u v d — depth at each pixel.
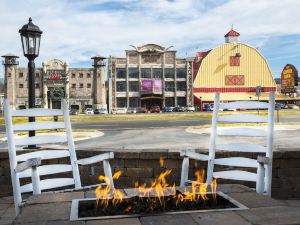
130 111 86.06
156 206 3.28
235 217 2.94
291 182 6.02
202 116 54.91
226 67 96.62
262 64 98.19
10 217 5.13
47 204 3.40
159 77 93.94
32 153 4.59
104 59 92.19
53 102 91.44
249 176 4.58
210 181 4.80
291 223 2.78
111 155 4.77
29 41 10.09
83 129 32.97
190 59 94.62
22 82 89.12
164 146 20.36
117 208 3.30
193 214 3.03
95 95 91.88
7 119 4.35
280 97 98.50
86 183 6.54
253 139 23.11
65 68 90.56
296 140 22.12
